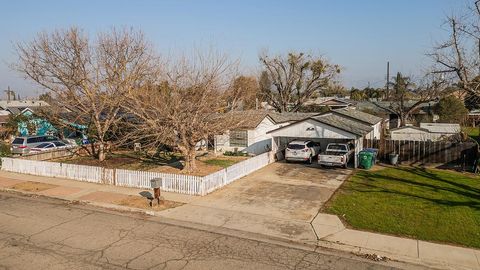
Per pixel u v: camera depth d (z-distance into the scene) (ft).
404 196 52.24
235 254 34.50
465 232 38.75
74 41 80.33
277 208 47.57
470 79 63.41
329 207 47.57
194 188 54.03
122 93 77.36
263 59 167.94
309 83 168.66
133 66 83.10
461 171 70.08
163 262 32.78
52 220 44.27
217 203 49.93
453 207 46.96
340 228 40.42
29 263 32.60
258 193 54.90
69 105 83.87
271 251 35.22
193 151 66.49
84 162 81.46
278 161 82.99
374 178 64.49
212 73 61.98
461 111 150.20
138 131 73.46
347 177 65.51
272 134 82.48
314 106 178.50
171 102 60.70
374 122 98.89
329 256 34.17
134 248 35.91
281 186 59.11
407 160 77.92
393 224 41.19
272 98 173.17
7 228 41.57
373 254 34.35
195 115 60.29
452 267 31.81
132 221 43.80
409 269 31.73
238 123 65.82
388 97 209.26
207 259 33.40
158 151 93.30
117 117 88.94
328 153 74.84
